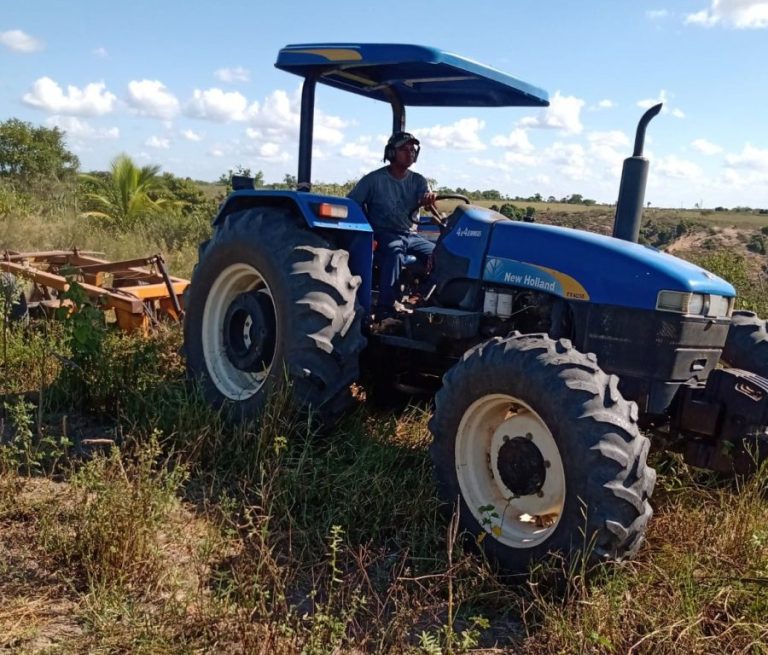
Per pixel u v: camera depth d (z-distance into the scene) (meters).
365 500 3.47
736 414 3.30
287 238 4.20
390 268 4.70
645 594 2.80
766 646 2.53
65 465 3.81
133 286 6.25
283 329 4.09
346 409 4.18
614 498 2.83
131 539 2.87
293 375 4.01
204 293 4.65
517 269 3.95
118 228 15.80
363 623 2.72
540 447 3.18
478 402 3.29
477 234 4.15
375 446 4.05
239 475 3.80
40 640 2.44
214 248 4.58
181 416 4.10
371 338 4.43
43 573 2.84
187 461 3.75
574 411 2.92
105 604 2.59
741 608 2.74
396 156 4.62
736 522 3.18
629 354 3.56
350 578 2.85
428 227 5.37
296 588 2.91
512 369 3.13
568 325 3.78
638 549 3.00
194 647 2.41
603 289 3.63
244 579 2.76
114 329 5.52
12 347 5.25
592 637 2.45
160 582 2.79
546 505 3.17
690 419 3.42
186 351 4.74
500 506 3.30
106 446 4.10
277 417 3.90
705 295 3.54
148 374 4.71
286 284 4.08
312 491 3.55
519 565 3.09
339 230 4.45
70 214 16.27
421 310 4.11
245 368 4.37
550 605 2.77
